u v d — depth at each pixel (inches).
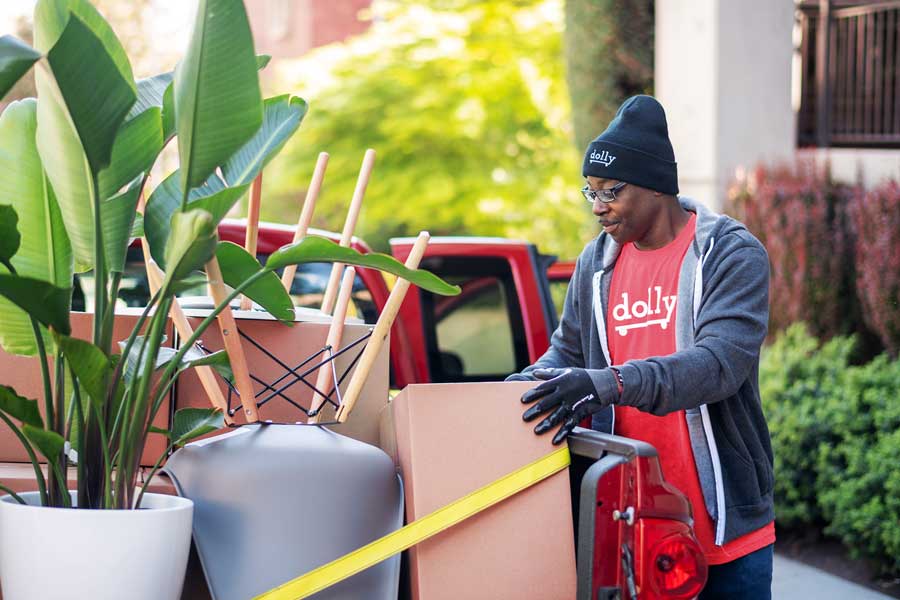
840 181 338.0
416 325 233.3
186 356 124.3
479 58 687.7
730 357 127.3
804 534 297.6
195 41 107.2
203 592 120.1
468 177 668.1
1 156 120.6
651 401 122.2
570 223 668.1
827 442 285.0
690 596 110.5
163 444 132.0
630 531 109.7
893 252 297.7
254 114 108.4
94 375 107.0
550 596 114.1
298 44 1087.6
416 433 112.2
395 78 685.3
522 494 114.9
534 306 241.3
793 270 329.1
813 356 316.5
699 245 136.8
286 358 135.4
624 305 145.3
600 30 474.0
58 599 104.0
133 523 104.3
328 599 111.4
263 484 111.6
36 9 114.8
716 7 385.1
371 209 676.1
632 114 139.9
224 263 124.3
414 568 113.0
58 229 121.6
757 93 390.6
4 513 106.8
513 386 115.3
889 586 258.2
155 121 117.2
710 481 133.2
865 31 449.4
